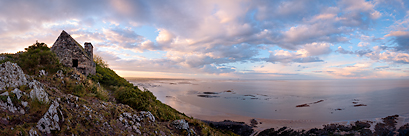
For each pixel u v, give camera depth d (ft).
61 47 78.43
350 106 346.13
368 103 389.19
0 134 16.66
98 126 29.96
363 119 228.63
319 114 267.39
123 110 42.37
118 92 60.70
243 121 212.43
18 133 17.69
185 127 49.24
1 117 18.26
